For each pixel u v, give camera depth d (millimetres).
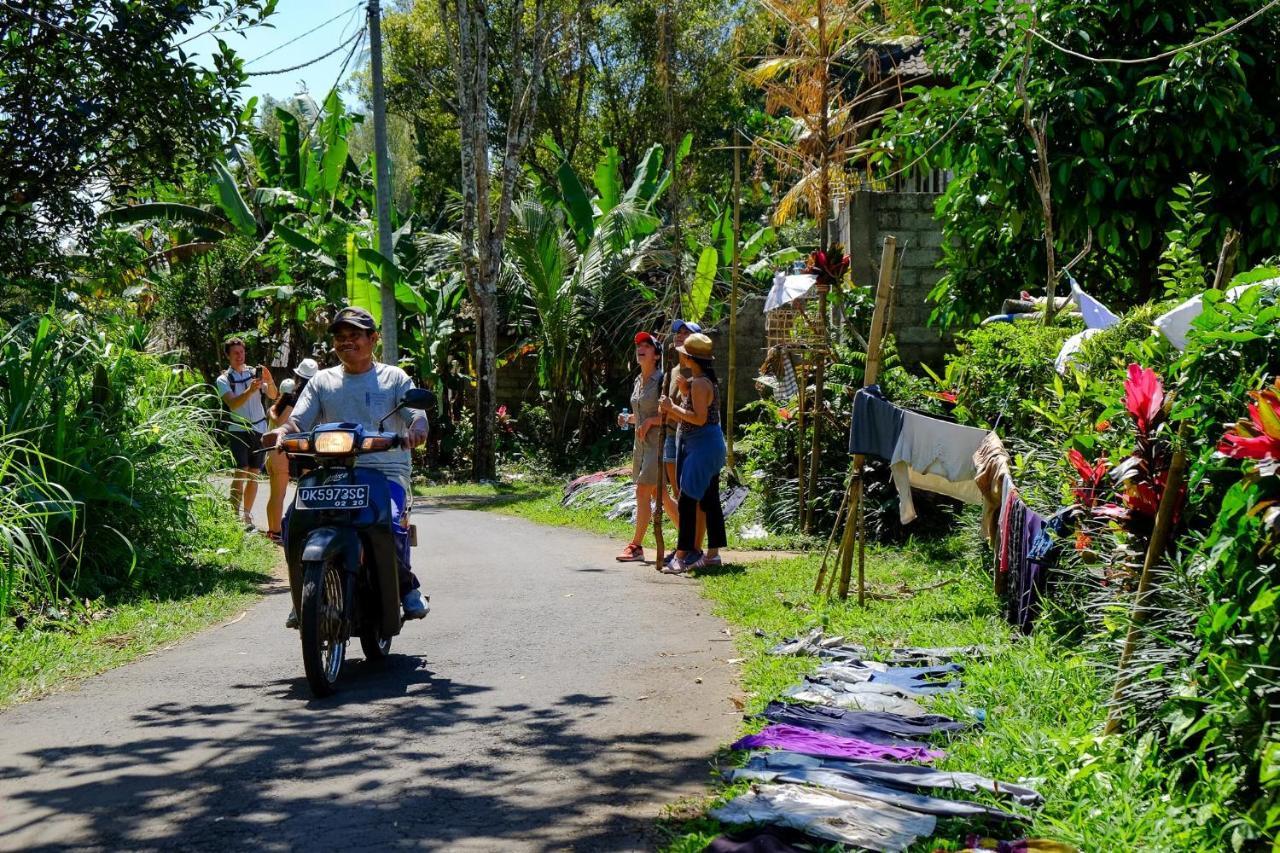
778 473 12273
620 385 25938
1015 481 7273
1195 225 9609
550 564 10852
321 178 26797
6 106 10633
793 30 13477
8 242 11328
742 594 8555
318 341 26359
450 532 14203
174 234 28312
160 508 9750
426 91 38562
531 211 24094
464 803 4488
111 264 13047
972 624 7191
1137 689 4484
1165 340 5660
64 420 9031
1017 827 3986
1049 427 7832
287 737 5355
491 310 23656
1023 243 12172
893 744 4953
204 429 11148
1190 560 4520
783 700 5633
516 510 17469
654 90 37688
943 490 8109
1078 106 10570
